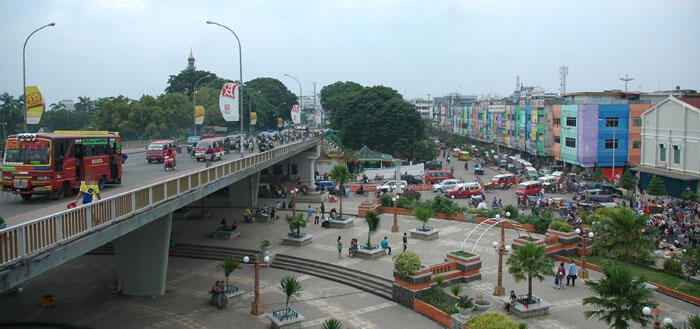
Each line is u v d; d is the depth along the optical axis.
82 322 25.52
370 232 35.97
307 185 66.81
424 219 40.50
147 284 29.41
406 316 26.41
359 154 83.31
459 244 38.84
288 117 155.75
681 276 31.12
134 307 27.66
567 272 33.09
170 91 119.25
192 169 39.22
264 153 44.12
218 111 100.44
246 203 54.69
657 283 30.12
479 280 31.12
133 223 21.12
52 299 27.83
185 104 90.81
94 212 18.25
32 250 14.92
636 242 29.69
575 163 75.94
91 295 29.61
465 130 142.25
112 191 27.20
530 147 92.81
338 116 101.25
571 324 24.64
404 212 50.47
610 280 21.36
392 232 42.94
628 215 29.88
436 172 73.56
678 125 58.94
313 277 32.97
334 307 27.70
